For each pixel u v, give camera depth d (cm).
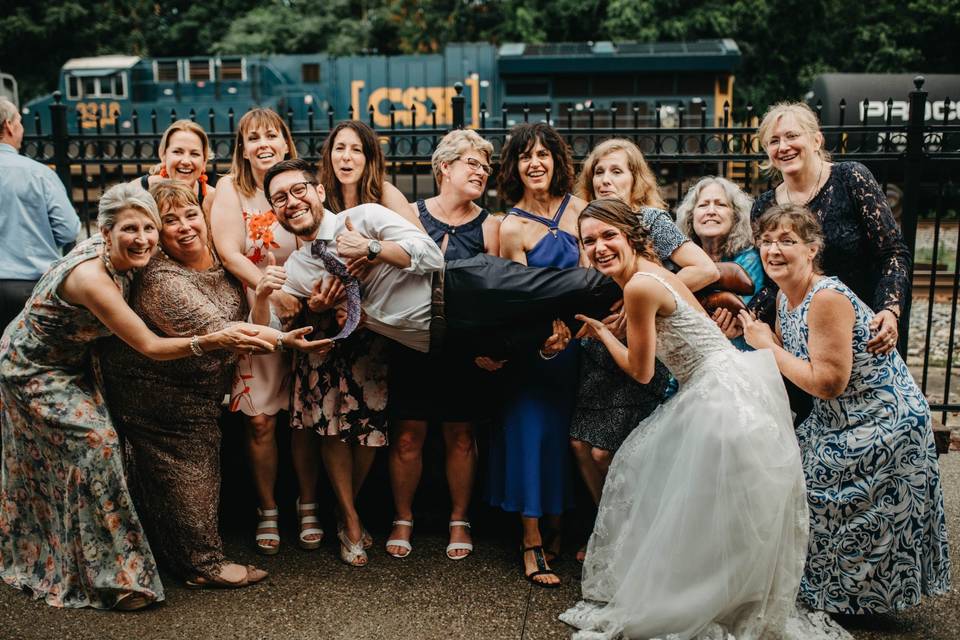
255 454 339
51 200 383
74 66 1542
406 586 320
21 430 294
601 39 2203
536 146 330
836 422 286
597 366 323
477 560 343
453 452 341
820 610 286
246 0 2600
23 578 312
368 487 390
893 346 283
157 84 1549
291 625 291
